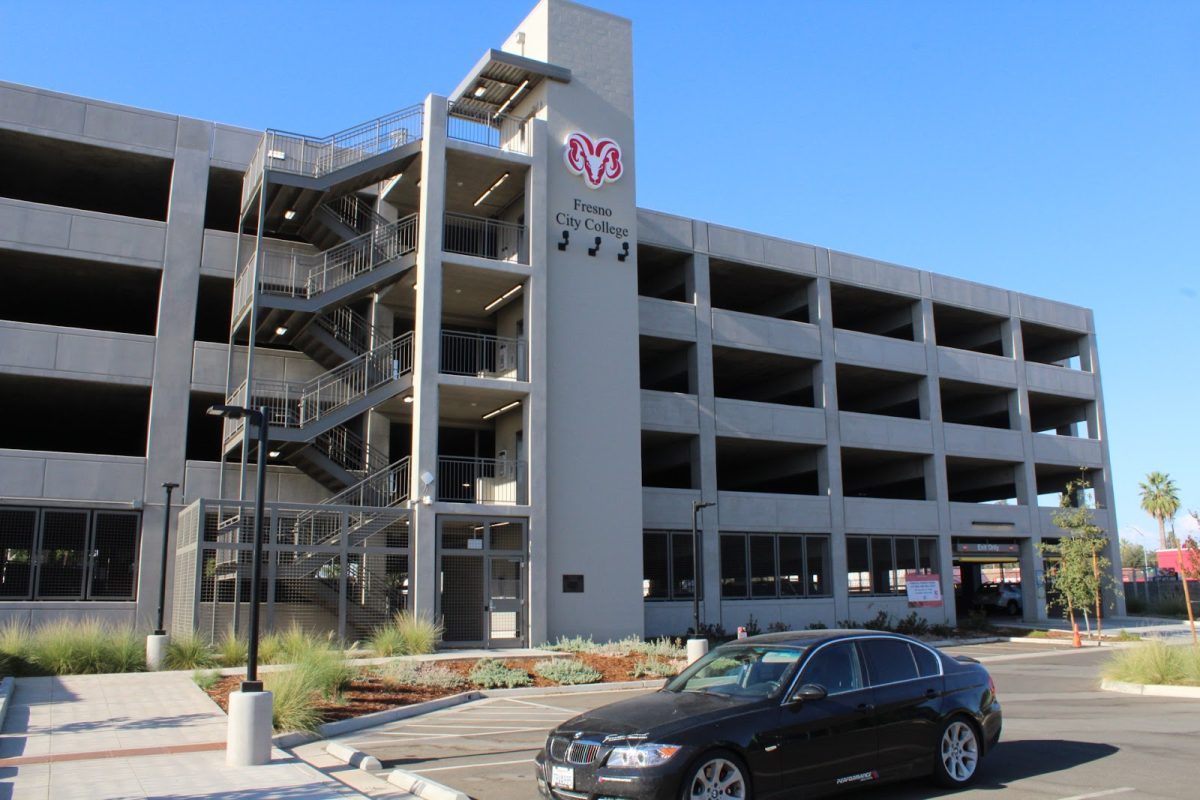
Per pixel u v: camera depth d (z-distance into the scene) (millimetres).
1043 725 13469
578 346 27906
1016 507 40938
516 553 25406
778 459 38438
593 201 29125
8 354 24984
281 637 21359
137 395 27672
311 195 25875
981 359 41125
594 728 8062
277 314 25000
